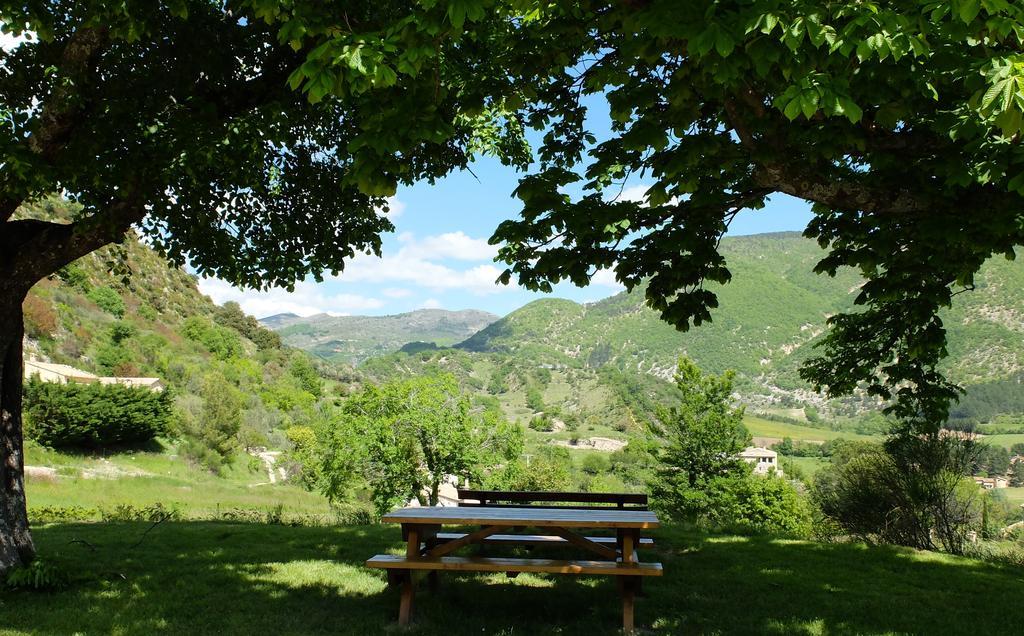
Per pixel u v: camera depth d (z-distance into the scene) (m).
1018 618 5.96
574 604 5.93
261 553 8.35
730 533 10.71
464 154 8.38
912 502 9.91
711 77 4.50
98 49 6.21
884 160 5.14
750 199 6.54
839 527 10.88
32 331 59.84
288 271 9.23
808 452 139.38
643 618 5.60
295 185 9.22
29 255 6.62
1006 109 3.14
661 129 5.05
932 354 9.53
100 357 65.00
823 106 3.54
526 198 5.96
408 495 22.20
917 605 6.28
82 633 4.88
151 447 46.50
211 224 8.58
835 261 7.53
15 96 7.11
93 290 80.25
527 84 5.53
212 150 6.13
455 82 5.66
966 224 5.46
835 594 6.62
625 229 6.56
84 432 40.56
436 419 21.75
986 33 3.54
